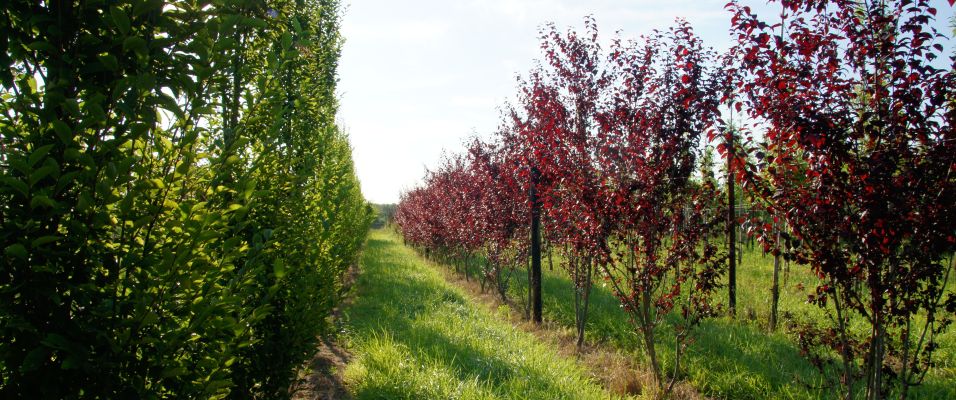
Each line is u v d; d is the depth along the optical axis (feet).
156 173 6.80
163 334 6.59
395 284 41.37
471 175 48.42
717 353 22.97
